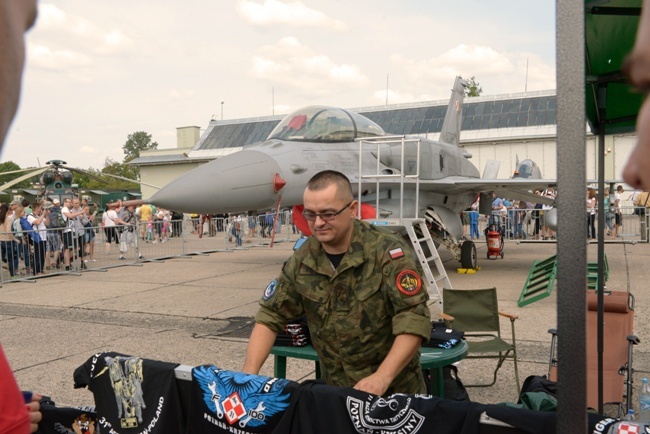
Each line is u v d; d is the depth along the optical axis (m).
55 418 2.72
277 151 10.33
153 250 19.39
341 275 2.73
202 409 2.41
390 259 2.68
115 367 2.59
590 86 3.91
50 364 6.28
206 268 14.85
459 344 3.62
